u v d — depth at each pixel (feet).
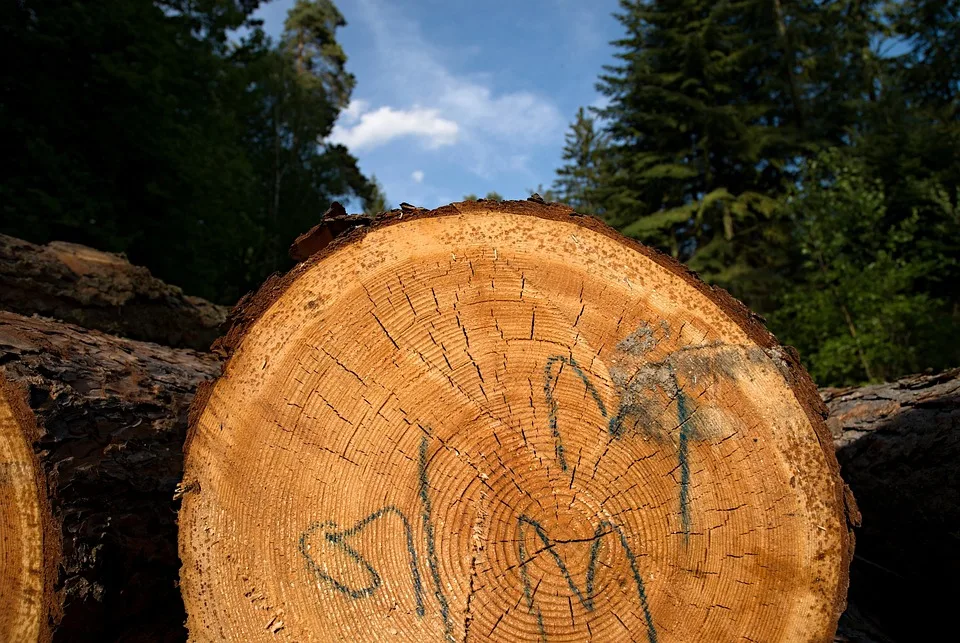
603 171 72.59
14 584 5.96
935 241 35.91
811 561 5.56
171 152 33.86
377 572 5.46
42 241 27.76
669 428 5.69
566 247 5.90
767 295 52.08
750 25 71.87
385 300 5.69
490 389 5.66
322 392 5.60
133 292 12.44
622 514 5.64
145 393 7.86
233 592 5.44
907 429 9.45
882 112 53.21
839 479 5.65
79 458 6.48
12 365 6.56
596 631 5.54
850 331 29.76
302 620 5.39
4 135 28.63
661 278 5.92
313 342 5.63
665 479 5.66
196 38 41.22
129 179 34.60
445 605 5.45
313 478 5.53
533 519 5.61
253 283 52.60
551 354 5.74
